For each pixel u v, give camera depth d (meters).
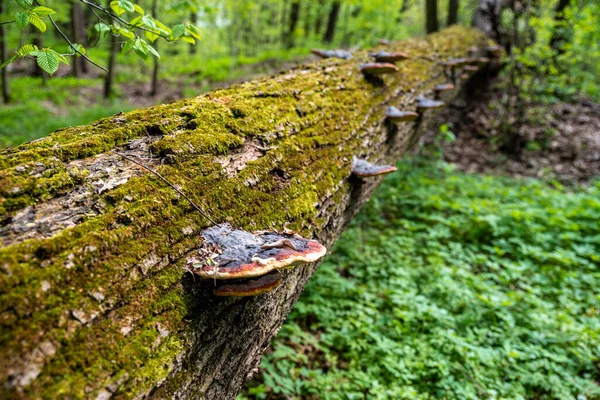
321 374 1.22
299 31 6.86
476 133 3.38
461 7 7.04
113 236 0.53
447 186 2.50
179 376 0.55
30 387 0.39
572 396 1.13
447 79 2.34
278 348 1.26
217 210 0.67
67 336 0.44
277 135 0.88
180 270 0.58
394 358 1.22
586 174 2.71
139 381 0.48
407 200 2.29
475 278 1.61
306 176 0.90
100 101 4.84
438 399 1.12
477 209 2.04
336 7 6.90
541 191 2.42
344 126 1.13
